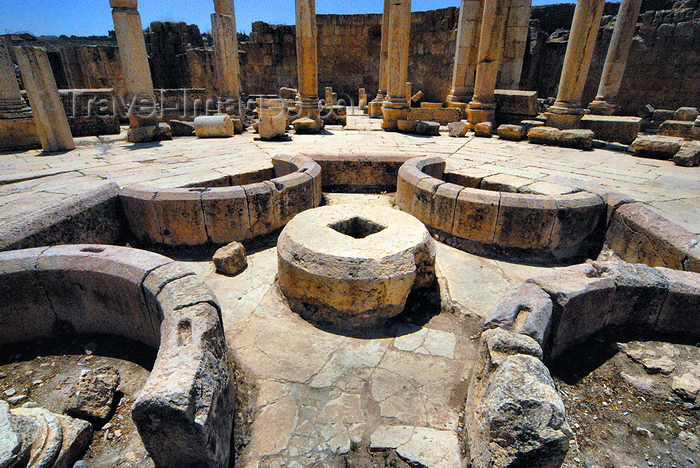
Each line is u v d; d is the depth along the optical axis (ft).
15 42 69.72
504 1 36.78
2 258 10.50
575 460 7.72
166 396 6.56
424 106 53.72
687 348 10.47
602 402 9.05
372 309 11.96
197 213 16.49
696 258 12.20
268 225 18.25
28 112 29.91
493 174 22.24
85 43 98.94
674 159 26.81
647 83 55.83
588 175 23.43
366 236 13.71
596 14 32.81
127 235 17.62
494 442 6.50
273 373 10.28
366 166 24.88
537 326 8.55
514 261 16.66
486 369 7.98
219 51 41.24
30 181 20.29
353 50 70.13
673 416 8.67
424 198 18.70
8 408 7.61
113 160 25.62
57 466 7.27
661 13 52.75
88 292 10.69
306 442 8.39
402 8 37.37
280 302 13.34
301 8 36.60
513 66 47.21
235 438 8.43
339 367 10.52
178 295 9.05
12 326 10.82
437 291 13.60
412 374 10.29
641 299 10.68
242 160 25.79
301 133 38.91
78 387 8.88
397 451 8.10
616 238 16.33
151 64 67.92
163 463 7.26
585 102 61.00
